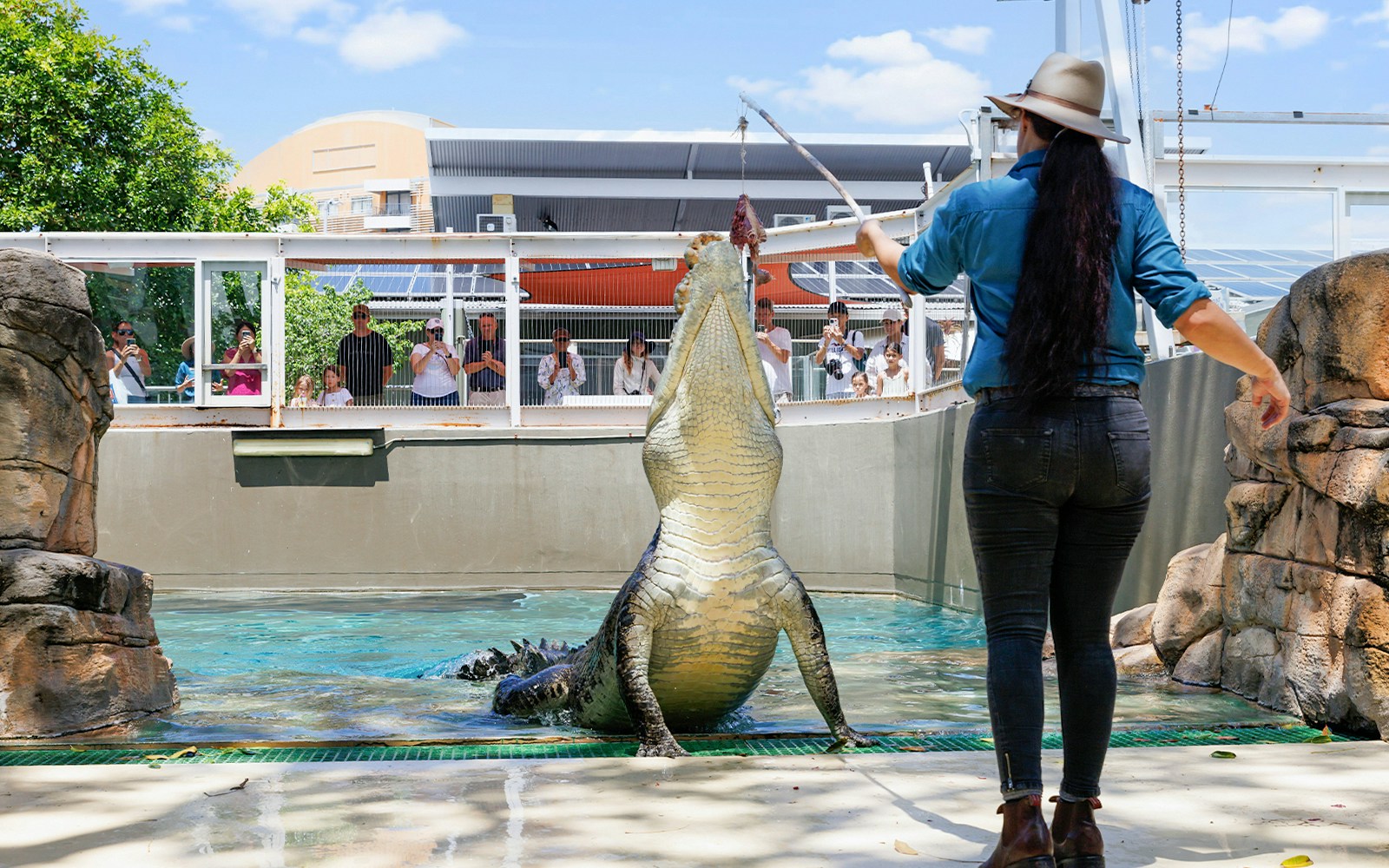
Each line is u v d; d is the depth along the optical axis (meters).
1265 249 14.15
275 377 13.41
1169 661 6.34
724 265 4.65
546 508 13.27
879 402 13.01
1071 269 2.76
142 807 3.41
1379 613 4.49
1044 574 2.86
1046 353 2.74
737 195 25.75
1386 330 4.84
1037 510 2.83
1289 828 3.14
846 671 7.00
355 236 13.64
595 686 5.04
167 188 27.66
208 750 4.31
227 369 13.39
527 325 14.74
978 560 2.94
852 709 5.63
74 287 5.41
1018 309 2.80
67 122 26.19
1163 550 7.55
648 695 4.50
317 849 3.00
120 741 4.44
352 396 13.82
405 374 14.45
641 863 2.88
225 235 13.45
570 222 27.45
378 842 3.06
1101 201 2.81
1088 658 2.90
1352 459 4.75
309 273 14.99
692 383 4.64
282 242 13.53
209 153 29.50
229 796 3.54
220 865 2.86
